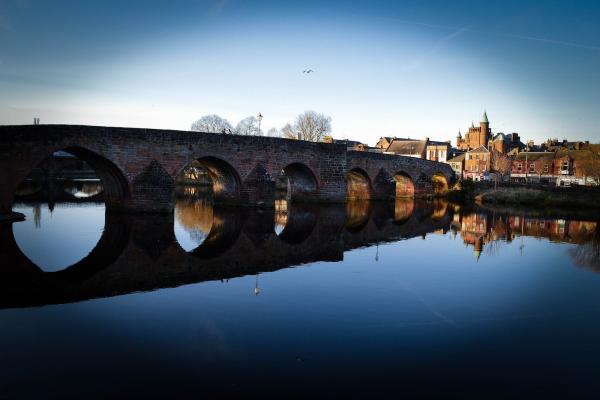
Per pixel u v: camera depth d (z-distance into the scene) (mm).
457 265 21562
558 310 15000
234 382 9727
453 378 10148
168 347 11398
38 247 23734
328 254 23500
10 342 11602
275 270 19688
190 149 38781
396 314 14180
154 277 18188
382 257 23031
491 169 91375
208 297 15547
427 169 69938
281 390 9453
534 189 62969
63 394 9117
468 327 13227
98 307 14367
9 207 31359
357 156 58500
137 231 29109
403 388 9664
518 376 10305
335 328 12875
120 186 36688
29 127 30531
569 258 23938
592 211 53312
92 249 23453
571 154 82000
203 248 24375
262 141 44531
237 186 44562
